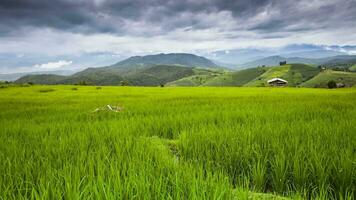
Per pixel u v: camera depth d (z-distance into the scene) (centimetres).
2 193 500
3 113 2050
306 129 1001
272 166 649
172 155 895
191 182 514
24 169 625
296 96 3422
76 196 441
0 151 804
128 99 3453
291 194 580
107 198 432
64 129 1208
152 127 1277
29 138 1049
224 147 802
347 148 741
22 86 8069
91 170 575
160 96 4003
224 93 4706
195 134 990
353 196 524
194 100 2897
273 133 946
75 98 3919
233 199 479
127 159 666
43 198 457
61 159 719
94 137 1000
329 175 594
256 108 1878
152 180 526
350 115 1410
